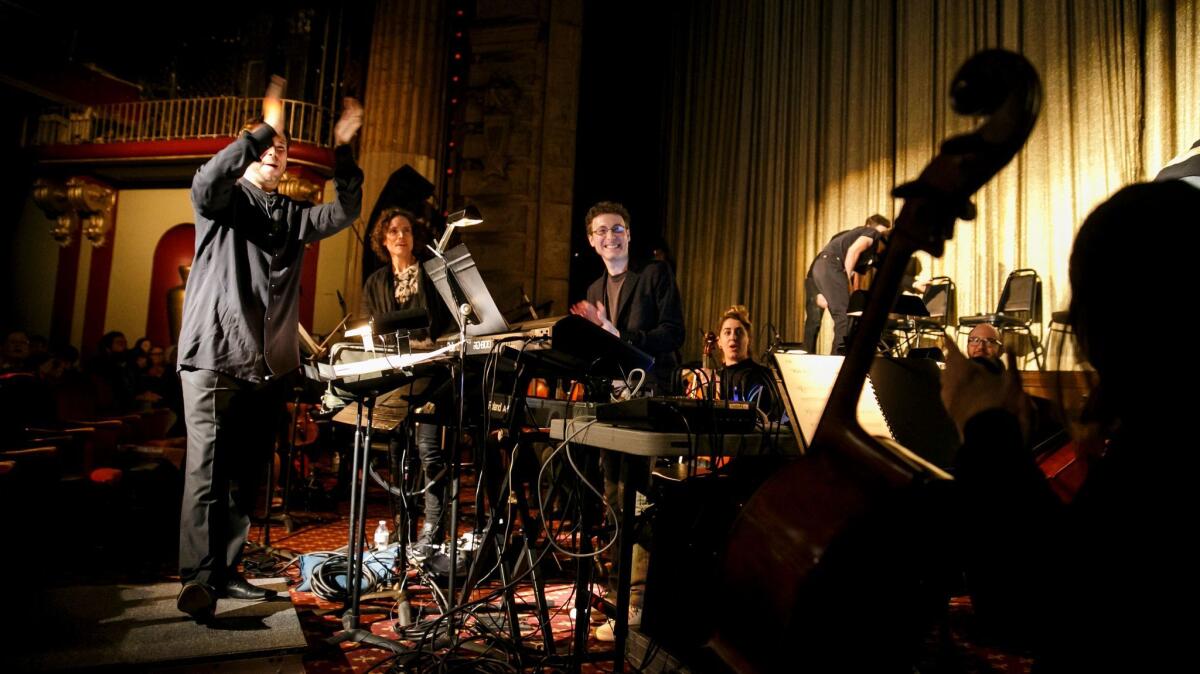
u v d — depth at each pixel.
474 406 2.27
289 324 2.43
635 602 2.29
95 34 11.94
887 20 7.22
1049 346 4.96
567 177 9.59
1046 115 5.58
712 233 9.43
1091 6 5.31
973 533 0.88
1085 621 0.71
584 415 1.78
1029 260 5.64
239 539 2.35
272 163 2.46
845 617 0.93
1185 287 0.68
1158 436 0.68
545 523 1.96
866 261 4.92
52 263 11.84
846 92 7.73
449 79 10.29
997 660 2.17
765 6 8.84
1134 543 0.68
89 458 4.02
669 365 2.83
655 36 10.85
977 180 0.90
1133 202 0.71
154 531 3.64
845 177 7.64
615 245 2.92
